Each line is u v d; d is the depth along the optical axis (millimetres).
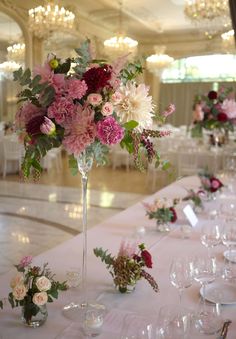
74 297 1630
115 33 10828
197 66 14766
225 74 14406
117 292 1678
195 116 3982
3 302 1559
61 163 9844
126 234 2459
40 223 5117
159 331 1220
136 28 11945
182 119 15164
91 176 8641
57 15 7516
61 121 1361
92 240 2342
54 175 8625
